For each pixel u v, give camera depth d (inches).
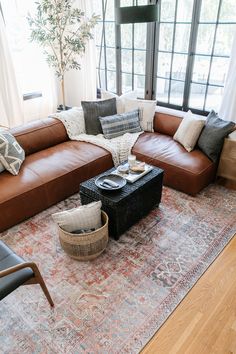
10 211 89.9
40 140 115.7
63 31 160.7
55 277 75.9
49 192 99.3
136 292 71.7
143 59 162.4
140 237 89.6
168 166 109.1
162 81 160.9
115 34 166.9
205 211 101.1
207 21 131.5
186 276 76.0
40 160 106.9
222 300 69.6
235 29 119.0
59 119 124.3
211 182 117.4
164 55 153.1
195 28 135.6
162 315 66.2
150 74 161.5
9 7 154.1
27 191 92.1
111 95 139.4
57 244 87.0
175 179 109.4
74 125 126.9
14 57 165.8
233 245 86.1
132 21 85.0
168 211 101.5
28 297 70.6
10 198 88.2
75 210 78.9
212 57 137.3
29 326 64.0
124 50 168.7
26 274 58.2
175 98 160.2
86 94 185.6
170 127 129.0
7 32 156.6
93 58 174.2
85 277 75.9
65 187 104.1
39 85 182.1
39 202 97.7
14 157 98.2
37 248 85.6
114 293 71.5
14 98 168.6
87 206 79.3
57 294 71.3
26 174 97.7
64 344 60.4
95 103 129.3
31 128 115.0
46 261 81.0
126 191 84.9
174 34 144.3
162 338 61.6
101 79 191.3
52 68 181.3
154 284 73.9
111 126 125.0
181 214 99.8
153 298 70.2
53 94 190.4
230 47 129.6
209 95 146.9
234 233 90.7
